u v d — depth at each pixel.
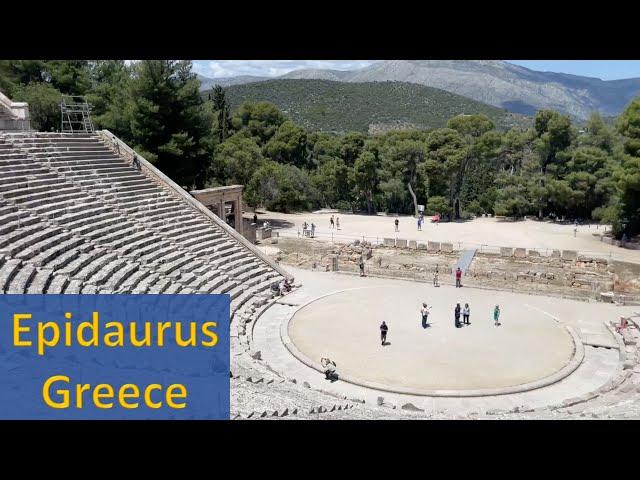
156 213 33.34
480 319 28.39
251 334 26.08
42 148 32.16
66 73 56.94
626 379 20.91
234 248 34.47
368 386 20.67
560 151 63.28
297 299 31.58
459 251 46.19
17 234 22.16
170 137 48.88
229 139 68.31
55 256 22.36
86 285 20.89
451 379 21.23
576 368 22.50
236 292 29.45
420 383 20.88
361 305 30.61
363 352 23.97
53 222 25.42
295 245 48.47
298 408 15.89
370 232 55.34
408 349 24.30
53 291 19.14
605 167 60.91
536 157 67.19
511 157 72.50
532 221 62.78
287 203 67.94
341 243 49.22
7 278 18.45
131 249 27.28
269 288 32.25
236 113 94.44
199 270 28.88
